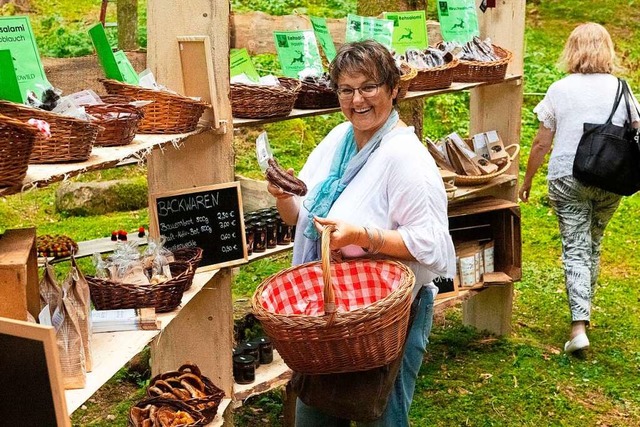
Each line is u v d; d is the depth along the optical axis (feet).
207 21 10.96
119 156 8.39
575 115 16.85
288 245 13.51
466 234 17.98
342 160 10.51
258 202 14.34
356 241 9.43
